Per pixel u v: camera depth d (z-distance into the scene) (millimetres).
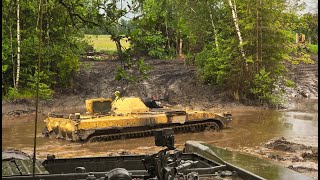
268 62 29781
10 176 5332
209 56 31609
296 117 23984
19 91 27812
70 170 6625
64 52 27719
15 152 7441
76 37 28297
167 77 34250
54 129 17625
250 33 29250
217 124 19688
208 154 6734
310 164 12719
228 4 30312
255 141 17031
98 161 6727
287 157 13727
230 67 29781
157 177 4387
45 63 29188
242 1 29719
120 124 17266
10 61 28047
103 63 38625
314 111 26359
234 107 27938
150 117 17922
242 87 29375
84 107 27453
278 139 16422
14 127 20297
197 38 33312
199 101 29359
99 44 49719
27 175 5367
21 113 24391
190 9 32344
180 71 35938
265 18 29000
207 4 32562
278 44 29516
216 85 31828
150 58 42594
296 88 32844
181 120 18672
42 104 26922
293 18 30906
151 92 31203
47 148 15625
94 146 16188
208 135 18500
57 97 29047
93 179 4945
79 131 16609
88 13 4711
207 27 33156
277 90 31469
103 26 4617
